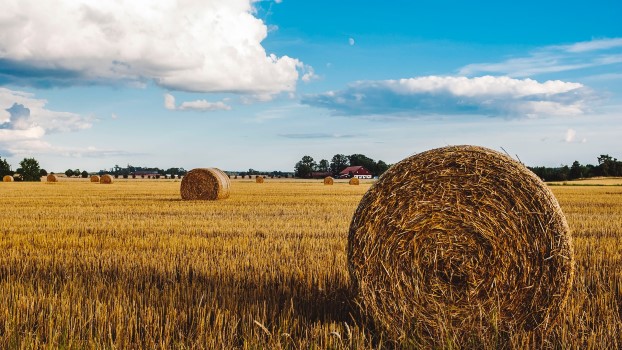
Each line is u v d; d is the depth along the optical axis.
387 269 5.88
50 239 10.94
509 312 5.65
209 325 5.48
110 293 6.42
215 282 7.03
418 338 5.61
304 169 124.75
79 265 8.15
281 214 17.20
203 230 12.63
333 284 6.87
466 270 5.75
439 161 5.96
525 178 5.71
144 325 5.37
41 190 38.03
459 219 5.82
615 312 5.78
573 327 5.38
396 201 5.96
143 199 25.94
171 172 132.50
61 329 5.28
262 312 5.84
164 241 10.66
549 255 5.54
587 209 20.00
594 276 7.27
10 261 8.59
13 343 4.85
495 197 5.75
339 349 4.88
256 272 7.63
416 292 5.78
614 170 88.25
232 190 39.06
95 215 16.69
